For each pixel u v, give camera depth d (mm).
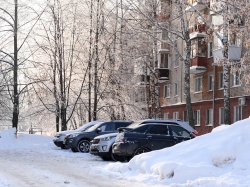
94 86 43438
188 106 32969
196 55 45750
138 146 20641
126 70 43812
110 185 13227
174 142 21094
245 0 23219
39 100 48125
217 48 38500
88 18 43469
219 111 43062
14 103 42125
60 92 44938
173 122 23312
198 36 44406
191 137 21656
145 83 44500
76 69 46031
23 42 42625
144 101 46031
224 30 25047
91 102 47094
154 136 21031
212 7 28297
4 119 57500
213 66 43844
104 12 42719
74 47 44906
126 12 38562
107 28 42906
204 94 46719
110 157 22844
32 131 57250
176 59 48812
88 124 31891
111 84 44125
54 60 44969
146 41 40969
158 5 38938
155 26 36000
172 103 54969
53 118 51312
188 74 33250
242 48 34094
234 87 39688
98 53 43469
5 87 47719
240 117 39062
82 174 15992
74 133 28453
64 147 31375
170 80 55406
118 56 42906
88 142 27984
